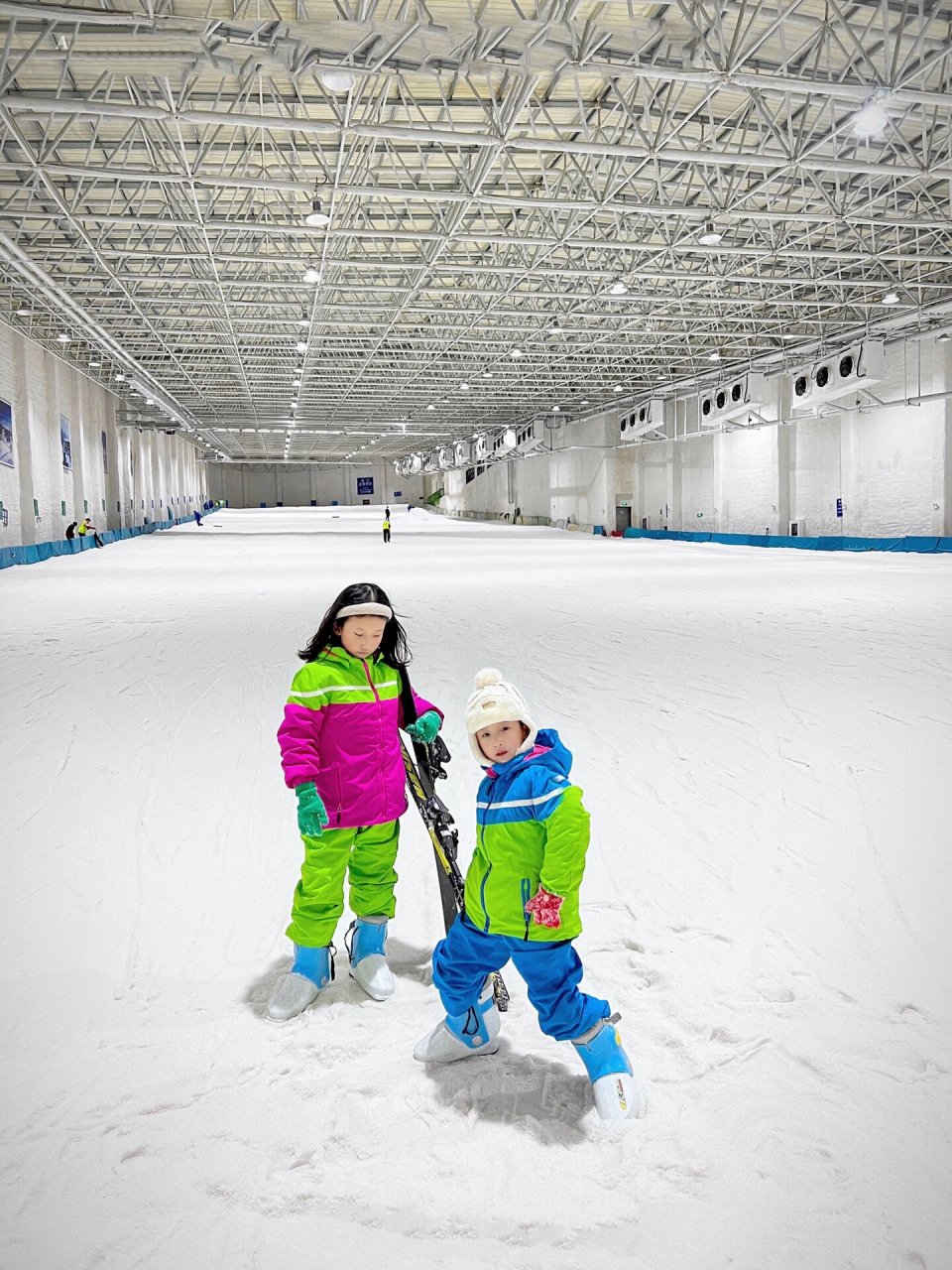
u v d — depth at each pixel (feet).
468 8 36.32
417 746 10.09
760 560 88.74
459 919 8.71
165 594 60.39
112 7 39.45
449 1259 6.52
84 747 22.09
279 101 43.39
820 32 39.14
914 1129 7.85
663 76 38.60
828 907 12.66
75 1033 9.70
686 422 139.44
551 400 157.38
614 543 130.31
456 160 57.47
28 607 53.31
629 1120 7.89
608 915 12.48
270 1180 7.37
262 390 148.05
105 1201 7.15
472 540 139.64
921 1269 6.36
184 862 14.78
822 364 94.68
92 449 130.41
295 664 33.73
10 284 81.71
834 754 20.26
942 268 79.15
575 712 24.94
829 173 58.44
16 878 14.14
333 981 10.91
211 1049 9.36
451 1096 8.43
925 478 93.25
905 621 41.88
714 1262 6.44
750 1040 9.30
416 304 96.94
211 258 68.69
